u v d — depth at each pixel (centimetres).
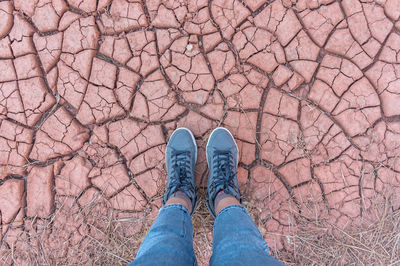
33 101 248
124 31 248
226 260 150
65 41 247
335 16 245
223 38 247
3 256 246
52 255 246
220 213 194
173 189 217
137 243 246
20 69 248
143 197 247
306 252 246
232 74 247
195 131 249
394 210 245
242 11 246
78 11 247
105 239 246
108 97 248
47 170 248
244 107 247
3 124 247
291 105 247
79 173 248
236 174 238
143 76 248
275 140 247
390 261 243
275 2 245
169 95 248
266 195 247
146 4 246
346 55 246
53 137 249
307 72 246
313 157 246
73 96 248
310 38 246
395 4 242
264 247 172
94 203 247
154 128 249
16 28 247
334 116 246
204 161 251
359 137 246
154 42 247
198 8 246
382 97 245
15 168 249
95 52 248
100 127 248
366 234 245
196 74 248
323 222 246
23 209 247
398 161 245
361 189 246
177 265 145
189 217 196
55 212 246
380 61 245
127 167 249
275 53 246
